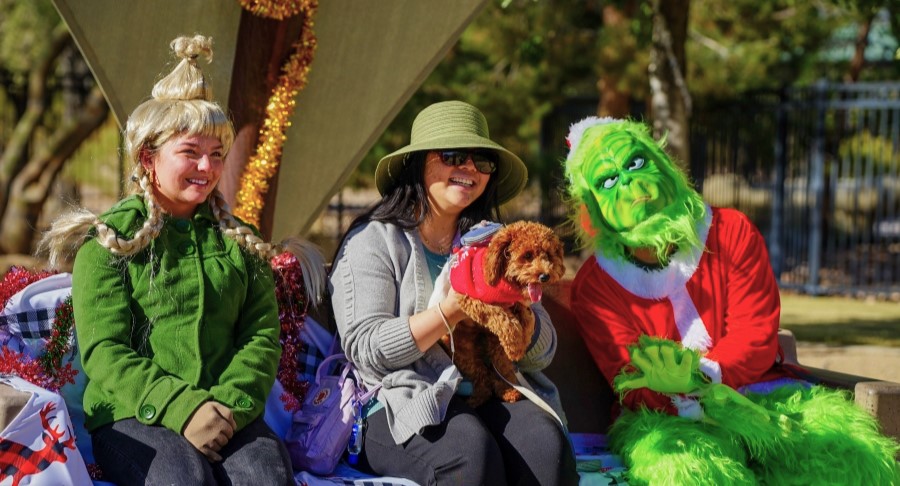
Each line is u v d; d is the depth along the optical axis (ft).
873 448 10.49
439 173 10.69
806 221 41.47
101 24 12.74
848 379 11.59
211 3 13.32
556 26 40.47
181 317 9.46
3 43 47.09
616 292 11.57
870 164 40.45
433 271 10.83
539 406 10.25
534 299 9.41
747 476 10.35
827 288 39.63
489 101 42.63
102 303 9.24
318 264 11.05
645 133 11.94
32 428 8.52
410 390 9.98
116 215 9.55
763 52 43.45
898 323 31.73
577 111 46.62
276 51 13.11
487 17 39.81
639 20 32.71
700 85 42.16
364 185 42.93
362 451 10.28
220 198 10.16
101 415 9.25
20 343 9.88
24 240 45.70
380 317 10.20
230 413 9.09
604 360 11.48
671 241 11.29
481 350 10.46
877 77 52.80
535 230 9.47
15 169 45.78
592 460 10.89
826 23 45.01
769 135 43.19
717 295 11.51
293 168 14.74
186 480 8.60
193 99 9.85
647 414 10.87
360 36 14.26
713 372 11.15
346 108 14.64
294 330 10.89
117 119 13.25
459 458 9.49
